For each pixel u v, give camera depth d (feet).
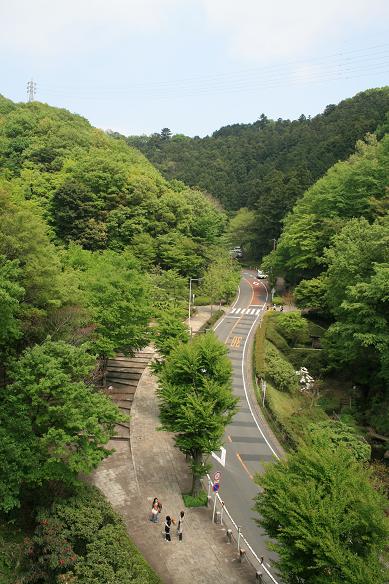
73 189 185.57
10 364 65.87
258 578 62.13
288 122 505.66
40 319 80.94
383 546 42.19
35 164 220.43
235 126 600.39
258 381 128.98
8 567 56.65
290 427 104.99
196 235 212.84
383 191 162.61
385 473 86.38
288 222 206.80
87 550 56.29
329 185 181.16
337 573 40.70
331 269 130.93
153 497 79.10
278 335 157.48
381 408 114.62
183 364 80.64
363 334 109.40
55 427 63.67
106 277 108.68
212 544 69.46
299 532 42.06
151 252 181.06
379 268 107.45
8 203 82.84
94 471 83.66
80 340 88.02
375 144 226.79
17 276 70.33
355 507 43.96
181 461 90.68
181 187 246.88
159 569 63.26
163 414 80.23
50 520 59.00
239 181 387.75
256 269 287.28
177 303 160.45
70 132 251.60
